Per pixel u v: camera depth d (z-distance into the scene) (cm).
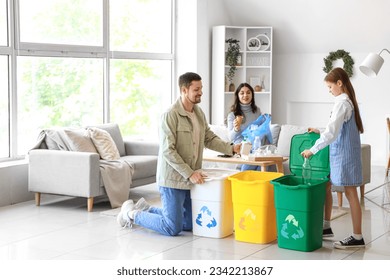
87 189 776
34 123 885
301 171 676
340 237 683
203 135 696
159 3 1066
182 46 1088
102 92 976
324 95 1166
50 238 676
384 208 809
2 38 845
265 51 1141
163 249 640
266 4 1127
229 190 673
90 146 830
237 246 649
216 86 1118
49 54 893
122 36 1007
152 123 1066
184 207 699
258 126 811
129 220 703
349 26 1104
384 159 1128
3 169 806
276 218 644
